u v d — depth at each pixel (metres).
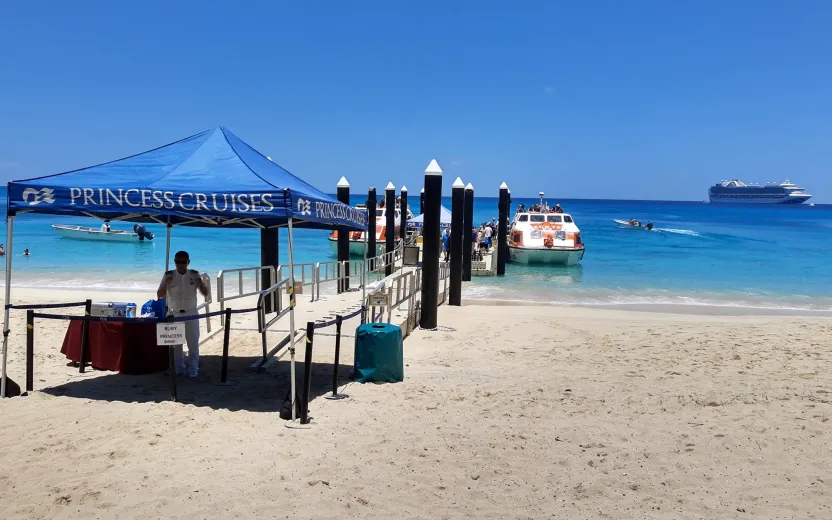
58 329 11.02
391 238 24.72
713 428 6.02
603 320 14.34
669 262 30.34
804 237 52.09
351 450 5.48
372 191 24.80
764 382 7.96
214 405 6.74
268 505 4.37
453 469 5.11
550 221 28.92
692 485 4.78
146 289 18.69
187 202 6.18
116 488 4.56
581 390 7.74
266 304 12.07
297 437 5.78
